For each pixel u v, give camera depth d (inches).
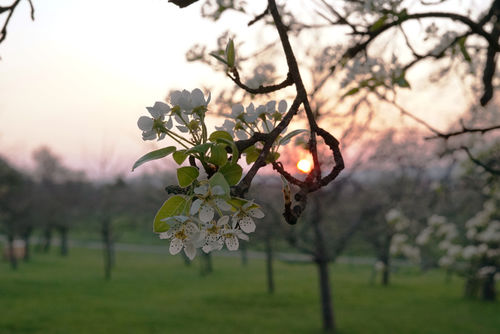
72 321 786.2
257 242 682.8
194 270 1486.2
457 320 824.3
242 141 43.4
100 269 1485.0
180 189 41.3
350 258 1653.5
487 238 467.8
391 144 584.4
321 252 713.0
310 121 47.1
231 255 1908.2
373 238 787.4
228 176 41.6
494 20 137.5
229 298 1009.5
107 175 1502.2
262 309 914.7
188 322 801.6
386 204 650.2
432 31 133.6
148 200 1285.7
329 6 114.8
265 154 41.0
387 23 111.7
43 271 1393.9
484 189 372.8
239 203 40.4
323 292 746.8
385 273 1187.9
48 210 1707.7
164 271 1451.8
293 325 792.3
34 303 916.6
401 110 117.8
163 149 40.0
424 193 592.1
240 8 114.7
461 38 121.2
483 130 107.8
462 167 352.2
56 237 2679.6
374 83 123.7
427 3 110.1
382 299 1015.6
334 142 46.5
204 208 39.2
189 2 60.2
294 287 1151.6
